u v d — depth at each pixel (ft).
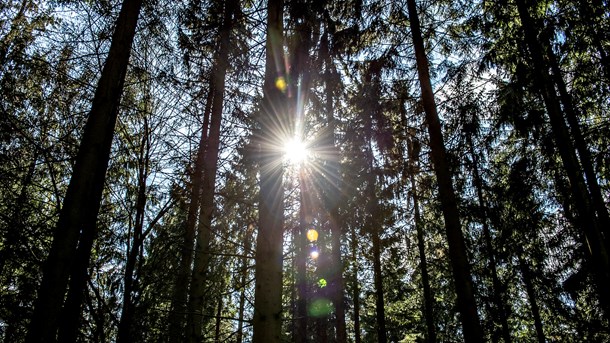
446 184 21.12
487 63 25.13
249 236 21.42
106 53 14.48
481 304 38.32
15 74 15.39
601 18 23.30
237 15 20.62
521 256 36.70
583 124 27.63
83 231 10.85
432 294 49.11
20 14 18.07
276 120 14.79
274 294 12.21
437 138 22.20
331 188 29.71
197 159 14.73
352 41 27.50
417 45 24.43
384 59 26.53
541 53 24.20
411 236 39.24
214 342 17.67
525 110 26.53
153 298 12.07
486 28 25.90
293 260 33.94
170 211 15.21
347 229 31.42
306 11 20.10
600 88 25.93
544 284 36.63
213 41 20.44
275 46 15.80
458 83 25.88
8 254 12.44
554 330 40.65
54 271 9.58
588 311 33.60
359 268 35.60
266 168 14.16
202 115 15.38
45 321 9.14
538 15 25.40
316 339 34.53
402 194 31.55
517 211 31.48
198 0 19.34
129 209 12.50
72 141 14.33
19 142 14.80
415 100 26.73
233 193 17.80
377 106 27.81
